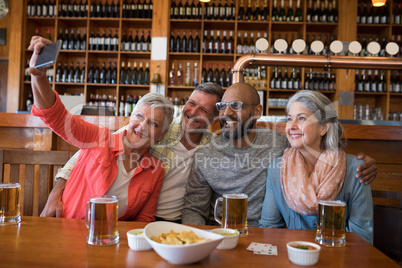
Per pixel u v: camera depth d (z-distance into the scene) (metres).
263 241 0.90
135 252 0.79
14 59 4.30
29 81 4.35
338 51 2.17
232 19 4.24
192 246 0.68
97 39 4.35
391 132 2.01
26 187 1.46
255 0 4.40
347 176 1.17
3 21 4.42
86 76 4.31
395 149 2.06
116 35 4.50
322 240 0.89
